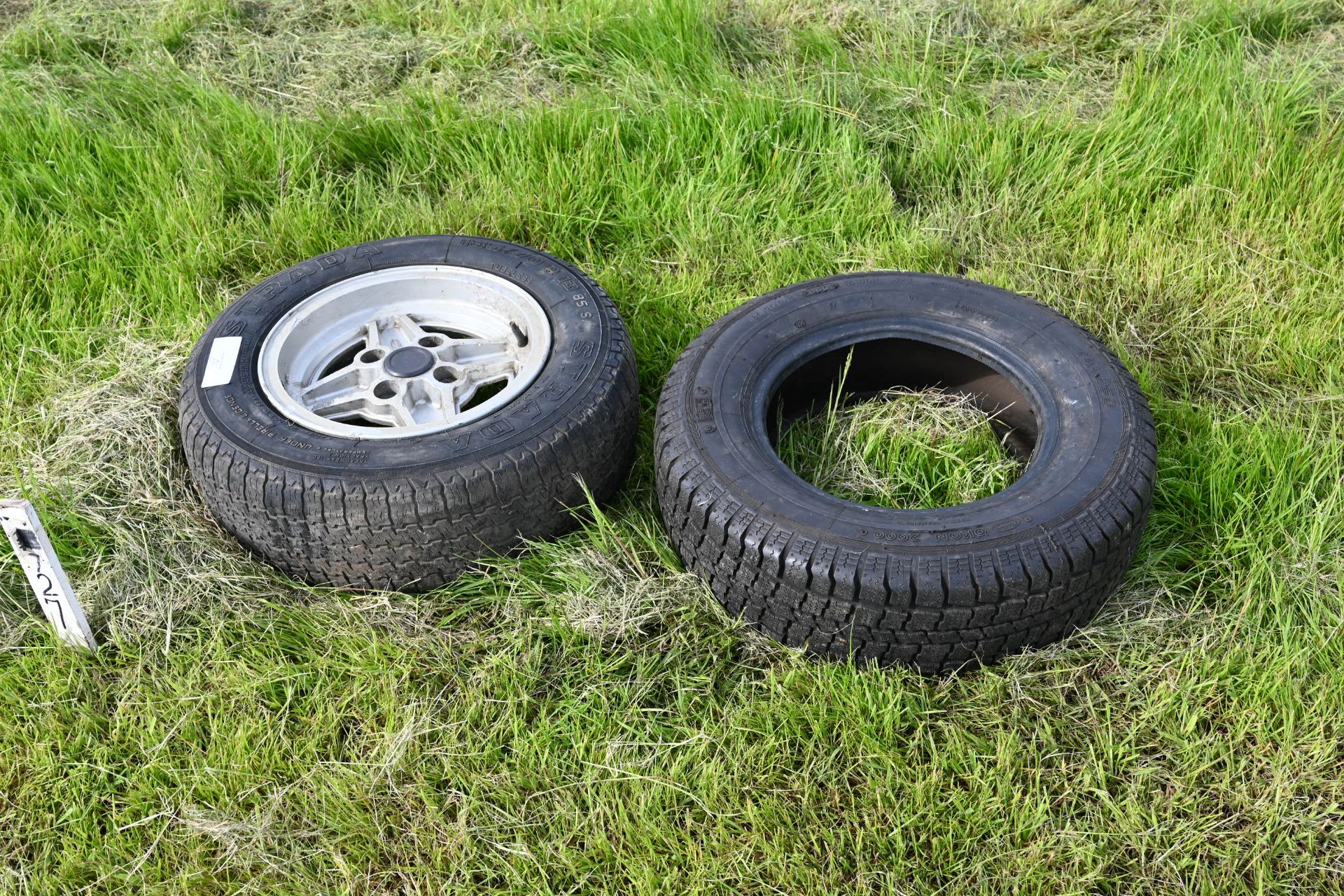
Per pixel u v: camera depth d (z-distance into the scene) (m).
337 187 2.50
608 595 1.84
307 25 2.96
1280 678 1.73
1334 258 2.25
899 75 2.63
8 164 2.46
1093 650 1.79
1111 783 1.71
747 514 1.76
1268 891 1.62
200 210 2.38
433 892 1.65
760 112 2.48
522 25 2.82
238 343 1.96
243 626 1.83
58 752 1.74
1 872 1.66
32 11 2.95
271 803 1.69
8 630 1.84
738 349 1.93
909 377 2.05
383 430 1.85
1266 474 1.93
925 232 2.36
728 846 1.66
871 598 1.71
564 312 1.99
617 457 1.93
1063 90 2.62
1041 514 1.73
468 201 2.44
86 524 1.92
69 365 2.19
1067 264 2.32
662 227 2.39
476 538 1.84
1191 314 2.22
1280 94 2.45
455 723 1.75
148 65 2.75
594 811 1.68
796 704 1.74
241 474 1.82
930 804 1.68
